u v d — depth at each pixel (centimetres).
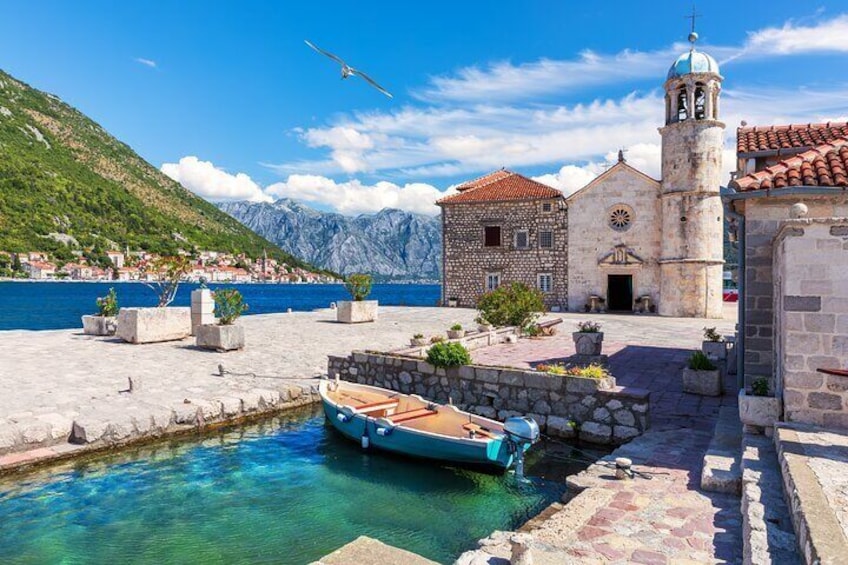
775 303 1012
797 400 827
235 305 2145
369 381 1584
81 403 1279
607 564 585
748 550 539
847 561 422
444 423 1166
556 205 4503
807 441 736
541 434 1279
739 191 1058
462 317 3631
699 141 3822
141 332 2184
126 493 948
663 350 2189
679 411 1270
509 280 4650
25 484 962
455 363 1417
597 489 802
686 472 876
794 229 825
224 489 977
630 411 1177
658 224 4169
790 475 616
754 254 1082
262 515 877
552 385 1276
